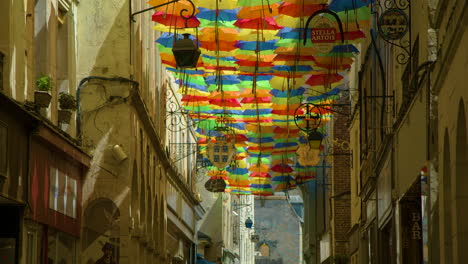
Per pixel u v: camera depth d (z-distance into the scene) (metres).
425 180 15.56
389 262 24.42
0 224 15.78
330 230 42.84
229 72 25.09
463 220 12.06
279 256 101.06
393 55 21.48
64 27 21.95
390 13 17.14
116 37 23.25
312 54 20.20
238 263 78.44
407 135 18.61
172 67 23.97
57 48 21.47
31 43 16.64
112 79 23.03
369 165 27.89
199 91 27.50
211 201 60.50
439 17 13.47
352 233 36.34
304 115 29.25
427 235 15.28
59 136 18.19
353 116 34.31
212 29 20.64
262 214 102.06
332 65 21.42
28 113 15.40
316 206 55.34
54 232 19.39
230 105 27.86
